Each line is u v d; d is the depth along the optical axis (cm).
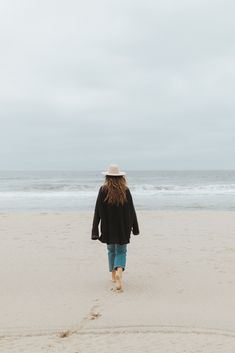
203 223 1343
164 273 718
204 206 2205
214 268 750
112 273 655
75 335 454
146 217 1504
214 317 506
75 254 876
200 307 543
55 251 905
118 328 471
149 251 901
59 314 516
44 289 625
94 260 821
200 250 906
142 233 1143
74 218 1487
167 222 1370
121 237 597
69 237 1085
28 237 1081
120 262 617
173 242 1004
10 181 5838
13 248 934
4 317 507
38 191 3559
